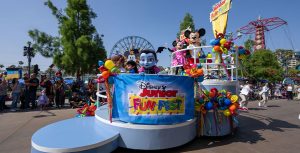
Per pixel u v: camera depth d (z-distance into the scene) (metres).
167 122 5.05
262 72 32.81
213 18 8.35
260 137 6.32
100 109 6.52
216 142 5.81
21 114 10.54
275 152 5.14
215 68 8.58
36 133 4.99
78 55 20.67
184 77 5.35
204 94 5.96
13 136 6.66
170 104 5.09
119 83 5.16
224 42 6.52
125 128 4.96
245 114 10.45
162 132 4.98
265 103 14.36
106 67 5.17
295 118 9.41
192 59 8.04
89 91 13.22
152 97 4.96
